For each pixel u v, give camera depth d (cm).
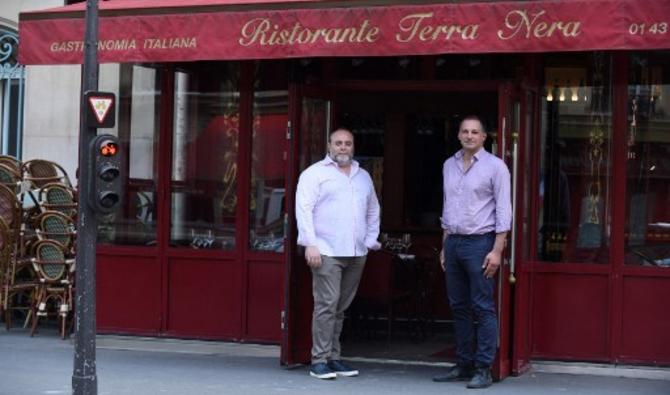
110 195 793
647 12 774
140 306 1046
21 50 966
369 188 897
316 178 873
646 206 915
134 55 917
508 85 870
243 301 1014
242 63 1023
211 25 890
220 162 1036
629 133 920
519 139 898
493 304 855
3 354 1013
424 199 1181
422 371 934
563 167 939
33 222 1160
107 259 1055
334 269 877
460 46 816
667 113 915
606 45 783
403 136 1181
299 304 938
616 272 911
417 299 1098
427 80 965
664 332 897
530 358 928
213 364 962
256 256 1010
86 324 797
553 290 927
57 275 1112
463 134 844
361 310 1091
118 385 866
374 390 847
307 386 862
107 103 797
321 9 852
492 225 845
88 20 801
